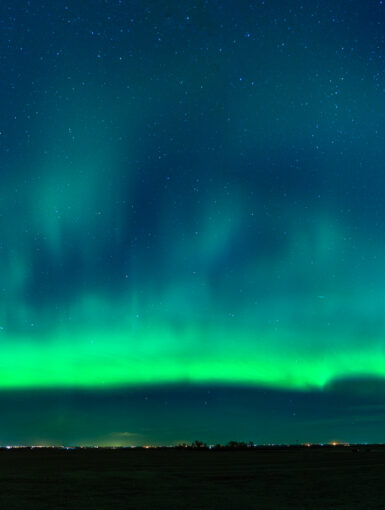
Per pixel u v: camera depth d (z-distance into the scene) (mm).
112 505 21141
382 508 20625
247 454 62156
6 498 23016
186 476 33125
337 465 42031
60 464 45031
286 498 23328
